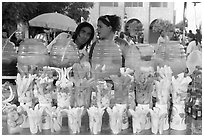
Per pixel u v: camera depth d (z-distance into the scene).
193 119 1.16
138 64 1.07
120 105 1.00
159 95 1.02
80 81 1.04
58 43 1.15
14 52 1.21
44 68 1.05
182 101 1.05
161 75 1.03
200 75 1.18
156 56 1.15
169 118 1.09
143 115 1.01
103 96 1.01
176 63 1.08
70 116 0.99
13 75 1.20
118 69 1.11
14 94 1.13
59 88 1.03
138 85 1.04
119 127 0.99
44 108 1.01
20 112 1.01
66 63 1.11
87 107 1.06
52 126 1.00
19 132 1.00
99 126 0.99
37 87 1.03
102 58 1.10
